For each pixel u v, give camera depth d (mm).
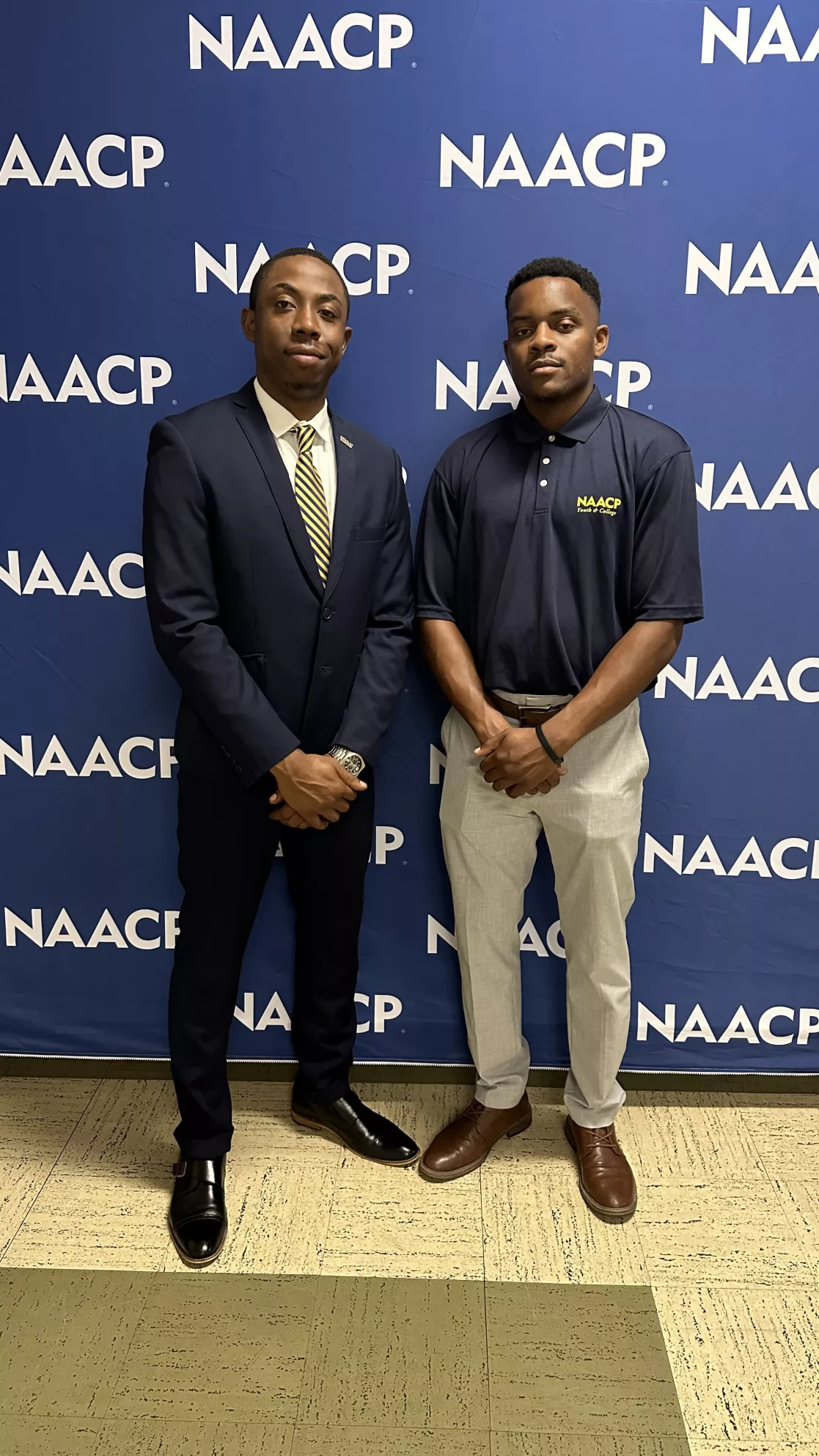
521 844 1862
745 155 1783
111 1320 1589
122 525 1956
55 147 1807
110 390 1902
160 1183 1898
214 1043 1807
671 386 1876
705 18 1735
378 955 2137
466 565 1794
